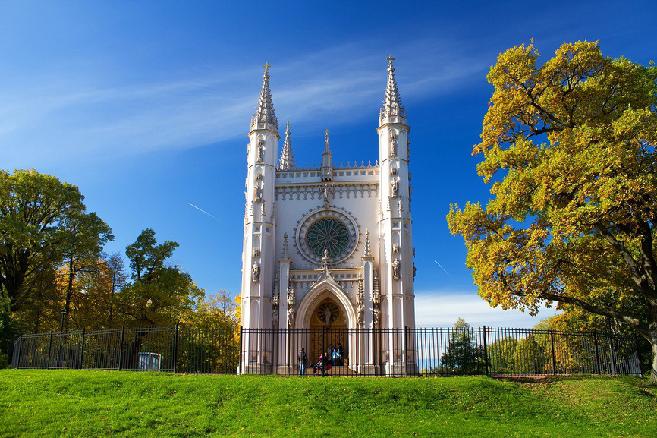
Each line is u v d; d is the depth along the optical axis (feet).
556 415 84.48
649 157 95.96
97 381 92.48
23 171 188.14
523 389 95.66
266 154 193.88
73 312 203.51
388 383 92.89
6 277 184.65
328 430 73.46
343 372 156.04
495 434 73.00
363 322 174.50
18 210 187.32
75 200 195.93
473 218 112.37
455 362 126.31
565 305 115.65
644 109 103.96
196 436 71.97
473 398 88.58
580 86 114.01
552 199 100.68
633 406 87.04
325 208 191.11
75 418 74.64
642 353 155.22
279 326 177.06
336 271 181.47
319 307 186.91
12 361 142.82
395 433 73.15
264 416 79.10
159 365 122.21
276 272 187.21
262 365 168.76
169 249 211.20
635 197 91.45
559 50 113.39
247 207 191.93
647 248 106.11
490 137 123.24
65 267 215.92
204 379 94.53
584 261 105.91
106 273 215.10
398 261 176.86
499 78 118.83
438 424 77.25
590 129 100.27
